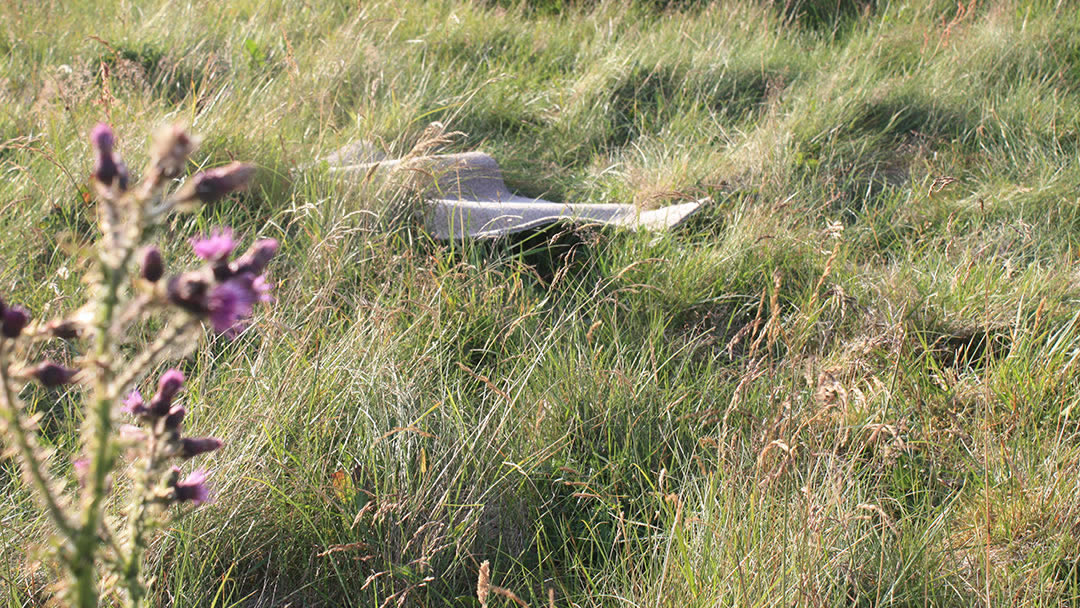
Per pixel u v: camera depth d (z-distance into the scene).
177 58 5.82
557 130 5.78
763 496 2.38
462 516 2.60
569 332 3.43
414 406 2.85
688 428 2.98
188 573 2.34
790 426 2.55
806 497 2.32
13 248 3.49
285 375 2.83
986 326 3.51
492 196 4.68
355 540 2.47
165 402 1.35
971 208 4.56
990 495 2.69
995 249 4.21
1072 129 5.36
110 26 6.15
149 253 1.11
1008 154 5.24
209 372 2.94
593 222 3.95
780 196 4.61
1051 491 2.65
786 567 2.24
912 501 2.78
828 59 6.54
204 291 1.04
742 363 3.29
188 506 2.38
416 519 2.52
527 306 3.56
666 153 5.23
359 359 2.98
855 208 4.84
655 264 3.85
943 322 3.62
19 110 4.66
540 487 2.81
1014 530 2.61
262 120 4.56
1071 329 3.34
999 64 6.15
